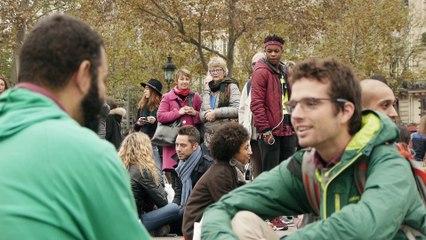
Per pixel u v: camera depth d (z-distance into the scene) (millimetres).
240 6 35812
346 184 3506
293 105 3537
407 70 52250
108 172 2850
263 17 35812
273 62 9922
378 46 45750
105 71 3154
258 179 3863
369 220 3215
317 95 3453
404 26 47688
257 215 3834
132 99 47312
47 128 2859
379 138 3453
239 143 7691
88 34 3072
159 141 11812
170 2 35469
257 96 9836
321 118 3459
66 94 3043
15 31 41062
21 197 2748
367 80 4898
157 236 9719
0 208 2736
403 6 49219
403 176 3373
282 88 9930
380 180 3346
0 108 2961
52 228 2746
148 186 9602
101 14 36312
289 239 3303
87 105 3082
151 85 13312
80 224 2795
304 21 35781
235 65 48188
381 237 3223
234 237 3645
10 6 40938
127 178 2963
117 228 2859
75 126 2924
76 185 2797
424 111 62844
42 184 2771
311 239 3250
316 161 3590
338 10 36469
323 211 3553
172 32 36188
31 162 2791
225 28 36531
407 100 64812
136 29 38594
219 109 11242
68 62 3014
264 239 3750
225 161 7734
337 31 44688
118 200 2861
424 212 3492
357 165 3484
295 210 3848
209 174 7688
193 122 11953
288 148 10047
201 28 36750
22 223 2721
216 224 3717
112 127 12695
